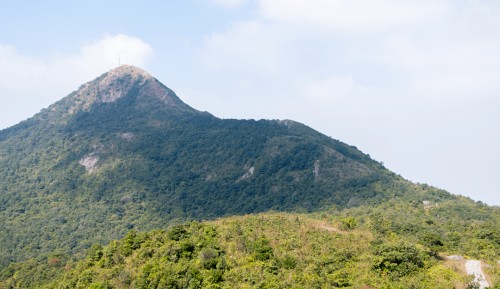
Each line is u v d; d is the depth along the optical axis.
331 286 66.38
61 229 174.75
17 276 111.25
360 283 67.50
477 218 125.19
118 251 83.00
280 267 71.19
